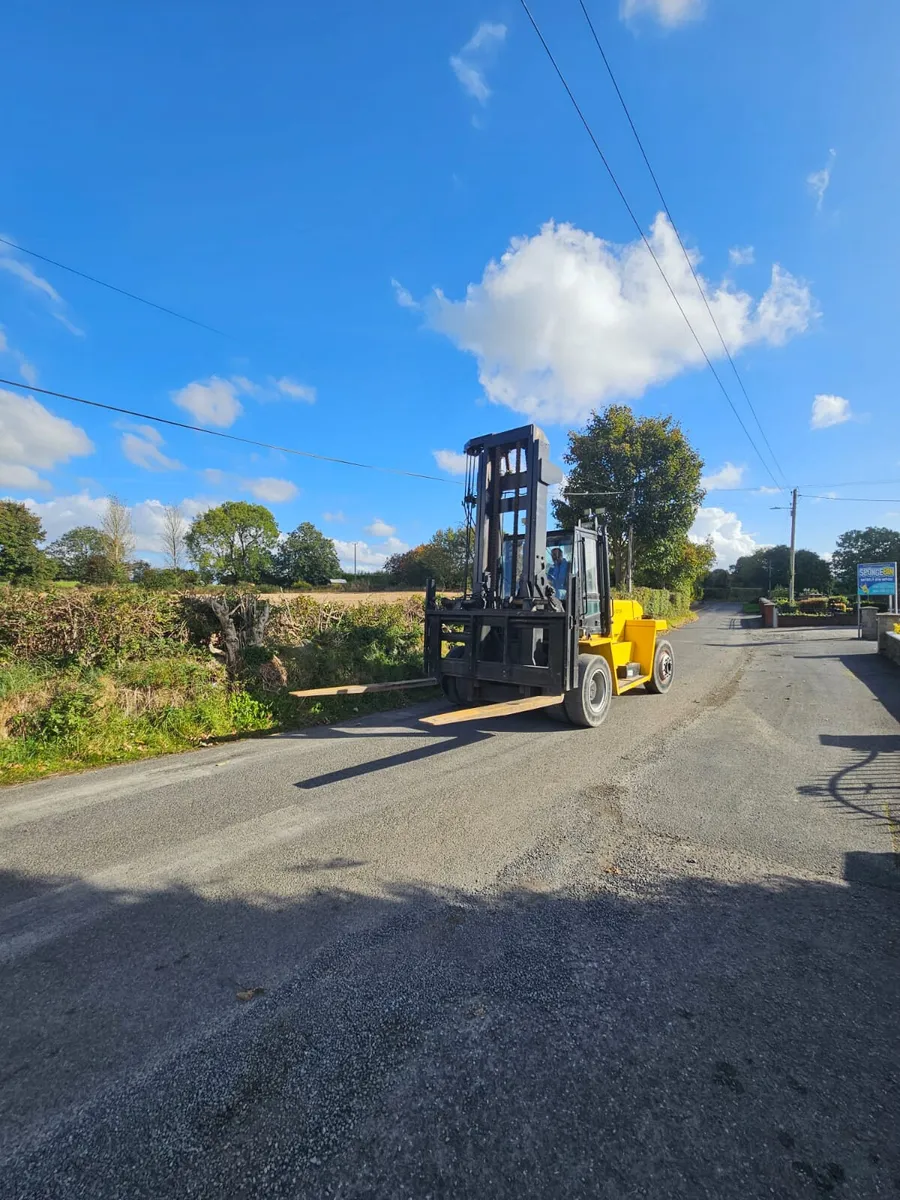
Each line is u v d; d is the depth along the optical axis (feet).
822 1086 6.70
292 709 26.61
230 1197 5.57
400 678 33.65
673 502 87.61
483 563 26.32
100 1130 6.30
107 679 24.04
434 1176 5.73
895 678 36.70
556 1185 5.61
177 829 14.23
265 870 12.10
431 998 8.25
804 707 28.07
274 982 8.64
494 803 15.78
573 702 23.93
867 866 12.12
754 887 11.27
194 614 29.89
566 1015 7.88
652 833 13.76
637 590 88.17
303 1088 6.77
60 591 27.43
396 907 10.64
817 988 8.40
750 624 99.76
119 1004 8.23
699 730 23.77
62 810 15.52
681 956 9.14
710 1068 6.97
